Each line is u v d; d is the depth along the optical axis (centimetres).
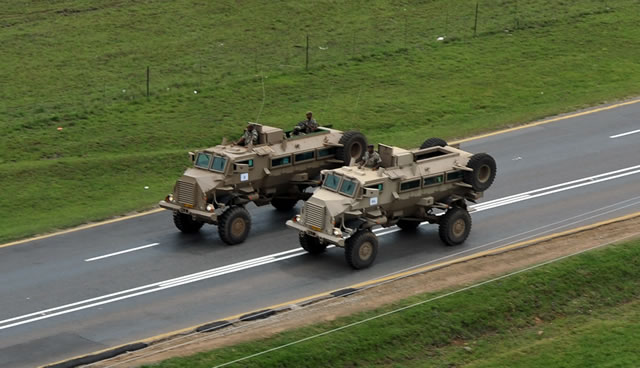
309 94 11150
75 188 8844
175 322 6341
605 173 8762
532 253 7200
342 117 10519
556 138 9700
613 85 11269
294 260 7238
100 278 6994
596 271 6925
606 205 8081
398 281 6800
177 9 13575
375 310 6362
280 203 8100
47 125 10306
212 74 11750
